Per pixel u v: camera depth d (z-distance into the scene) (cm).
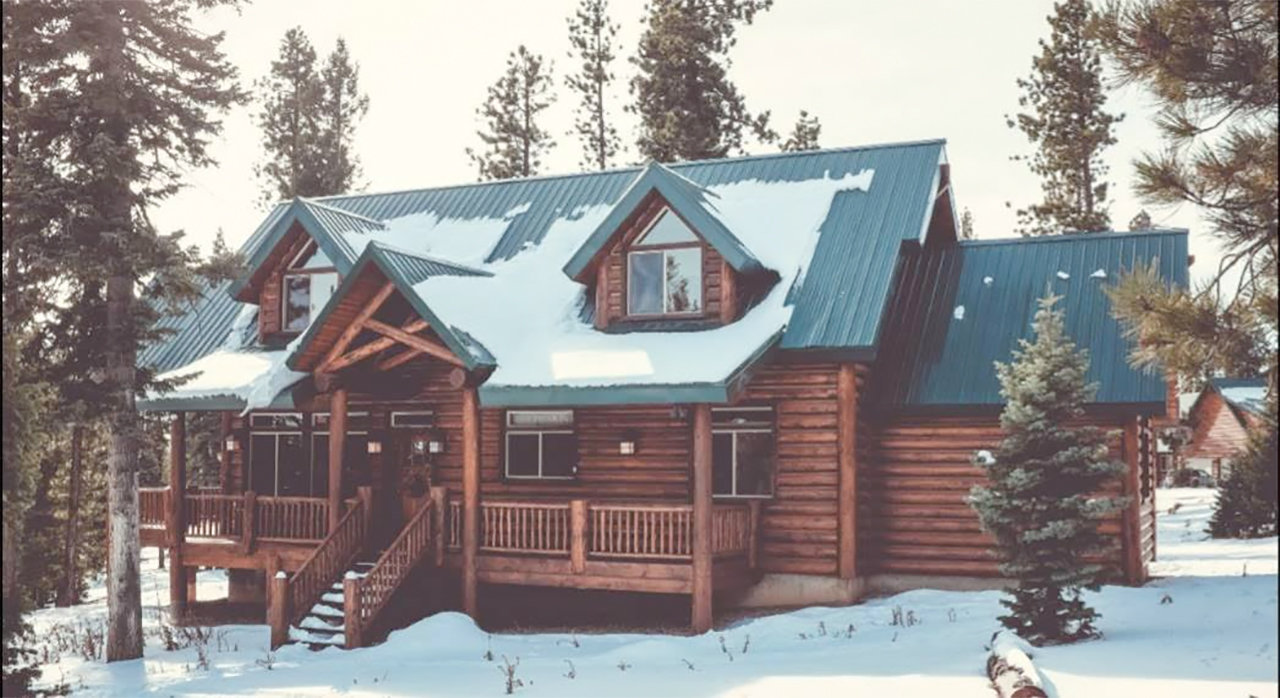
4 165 1819
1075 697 1106
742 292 2189
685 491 2203
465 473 2072
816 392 2081
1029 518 1518
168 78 1886
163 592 3023
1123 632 1530
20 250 1788
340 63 4809
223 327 2622
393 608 2150
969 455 2111
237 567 2312
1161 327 883
